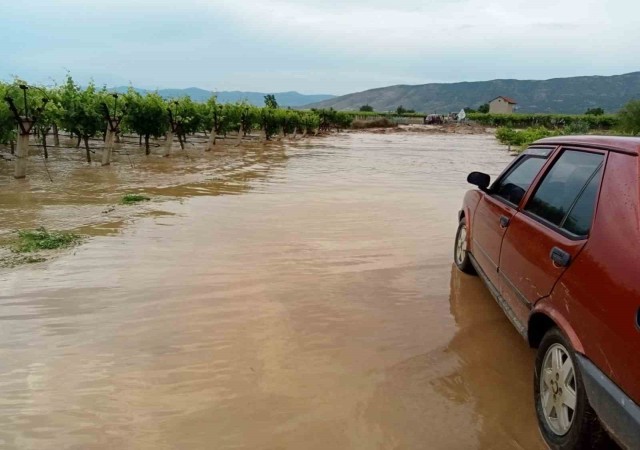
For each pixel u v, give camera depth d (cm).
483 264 470
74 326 409
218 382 332
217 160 1759
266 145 2702
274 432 284
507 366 367
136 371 344
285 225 770
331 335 405
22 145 1130
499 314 457
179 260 580
